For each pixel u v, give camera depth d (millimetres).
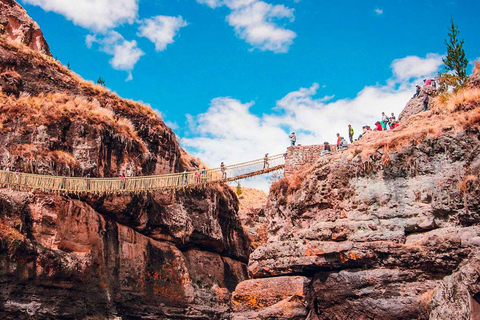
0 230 35938
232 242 63062
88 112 48594
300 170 38906
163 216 51344
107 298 42875
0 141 42062
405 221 31844
